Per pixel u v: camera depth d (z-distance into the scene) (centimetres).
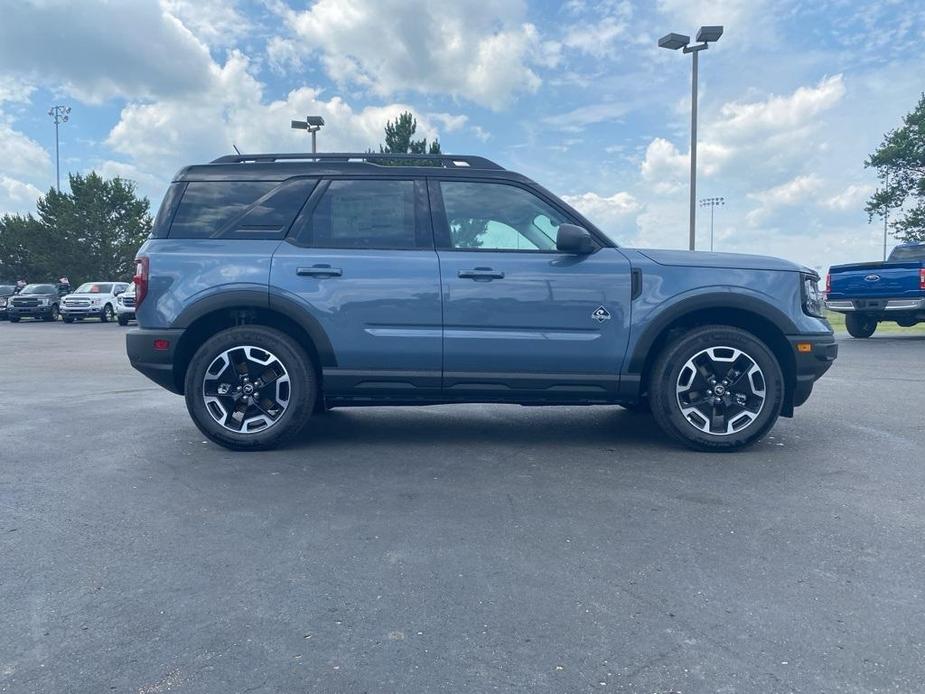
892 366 1027
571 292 495
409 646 250
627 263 501
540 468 468
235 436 506
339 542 341
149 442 542
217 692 224
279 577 303
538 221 516
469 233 512
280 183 519
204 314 500
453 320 496
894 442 539
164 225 516
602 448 524
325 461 486
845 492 414
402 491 418
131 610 275
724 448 507
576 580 300
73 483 434
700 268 504
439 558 322
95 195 5128
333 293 496
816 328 508
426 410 682
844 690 224
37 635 256
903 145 3775
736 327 518
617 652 246
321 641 253
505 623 265
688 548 333
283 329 527
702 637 255
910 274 1414
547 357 498
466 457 498
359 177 518
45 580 300
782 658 242
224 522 368
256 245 507
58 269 5119
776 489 421
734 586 294
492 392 506
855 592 288
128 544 339
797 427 595
